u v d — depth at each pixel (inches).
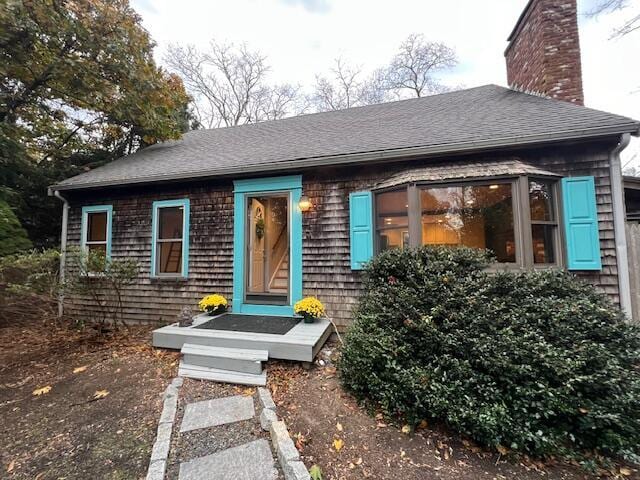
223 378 125.5
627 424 79.5
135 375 132.1
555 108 176.7
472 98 245.6
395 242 169.6
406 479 73.1
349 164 179.8
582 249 147.3
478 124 177.9
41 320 225.5
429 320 98.3
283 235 288.5
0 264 177.9
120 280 198.7
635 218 203.3
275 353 135.7
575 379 80.7
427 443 86.1
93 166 366.0
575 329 95.3
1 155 280.7
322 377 126.0
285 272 274.4
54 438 91.5
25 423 100.0
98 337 189.9
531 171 144.3
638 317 145.8
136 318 222.2
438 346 97.3
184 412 102.5
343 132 225.8
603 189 148.3
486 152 161.2
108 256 227.3
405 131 195.8
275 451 82.7
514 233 145.3
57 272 228.2
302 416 99.2
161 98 323.0
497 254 147.4
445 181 152.8
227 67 653.3
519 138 146.1
